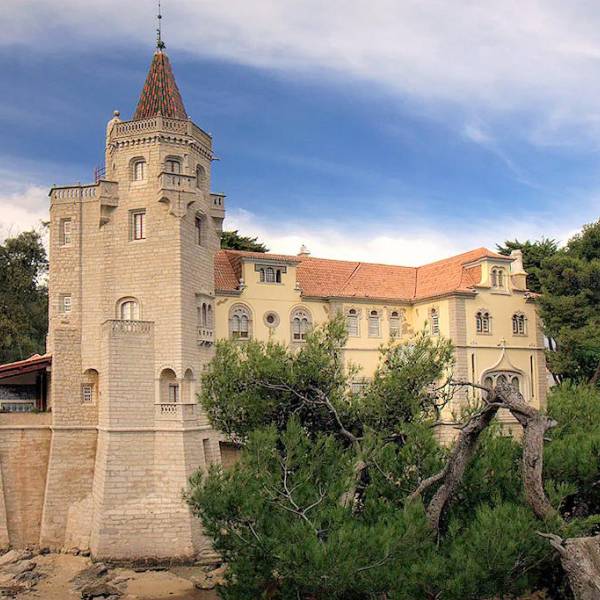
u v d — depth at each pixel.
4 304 75.00
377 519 21.94
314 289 60.56
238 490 22.17
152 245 50.00
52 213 52.81
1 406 54.88
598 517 20.84
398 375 28.98
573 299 59.94
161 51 55.88
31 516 48.28
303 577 19.75
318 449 24.23
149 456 47.09
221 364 28.78
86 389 50.50
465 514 23.47
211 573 42.75
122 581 41.72
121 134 51.47
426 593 20.09
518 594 21.27
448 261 66.31
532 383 63.66
